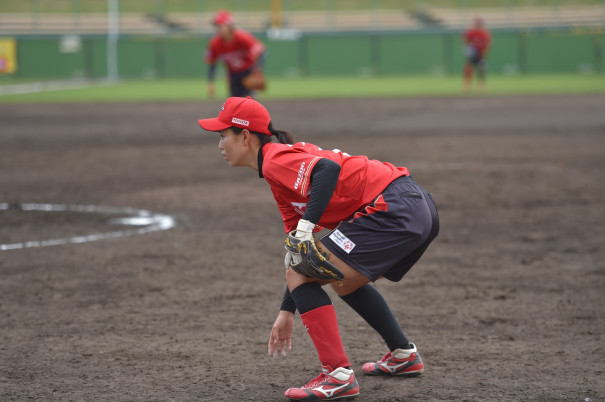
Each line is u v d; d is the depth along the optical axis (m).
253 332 17.42
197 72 146.75
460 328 17.62
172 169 43.12
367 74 147.62
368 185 13.56
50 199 34.22
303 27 168.25
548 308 19.09
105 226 28.67
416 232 13.30
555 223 29.02
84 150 51.81
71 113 78.50
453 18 169.75
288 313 14.14
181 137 58.91
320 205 12.77
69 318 18.36
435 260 23.92
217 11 176.38
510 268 22.94
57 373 14.88
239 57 61.97
